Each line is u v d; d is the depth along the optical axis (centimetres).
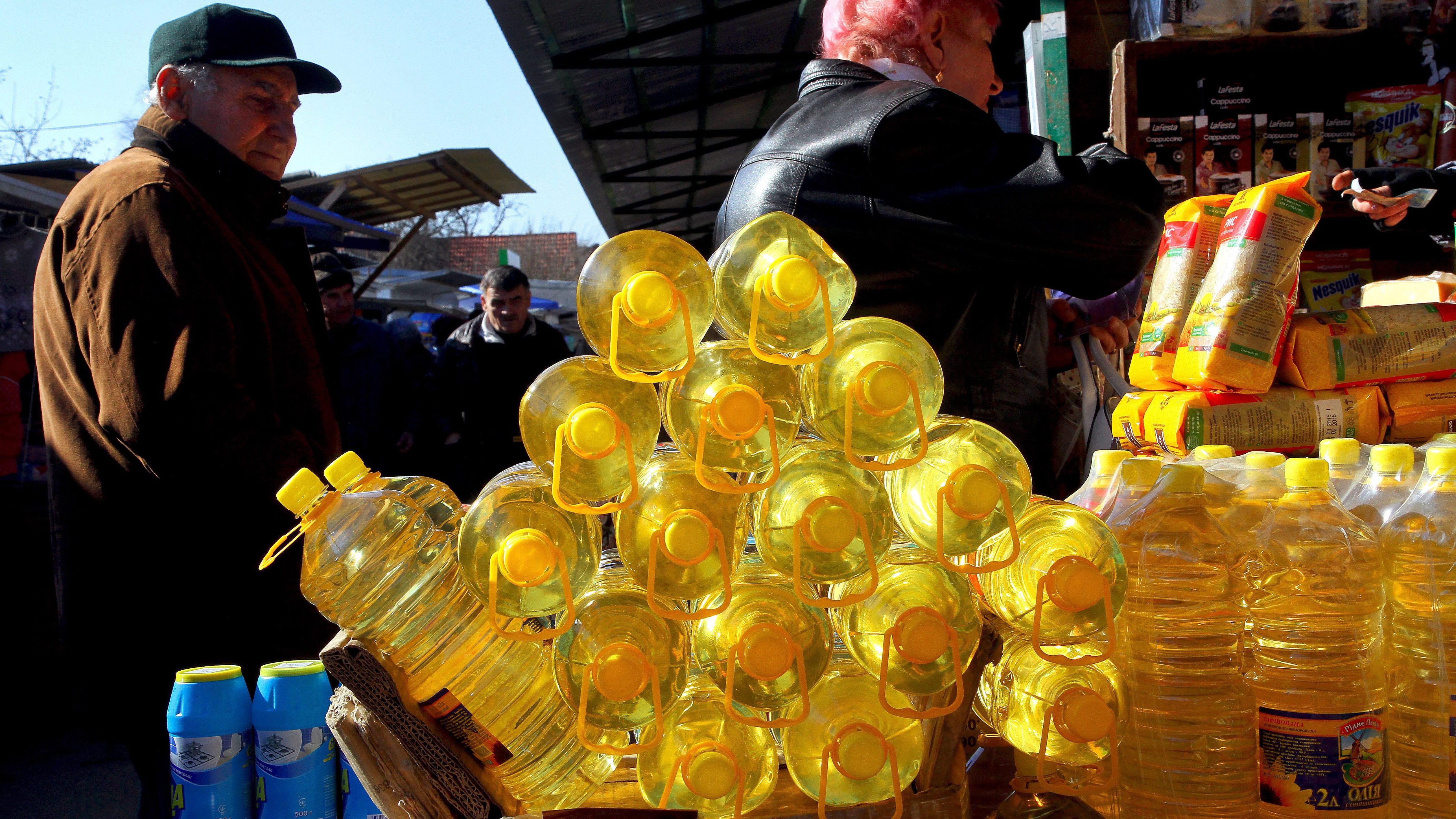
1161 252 185
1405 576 118
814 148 169
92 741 407
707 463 98
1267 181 244
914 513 102
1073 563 94
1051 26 283
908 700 104
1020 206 160
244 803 119
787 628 98
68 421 197
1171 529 120
